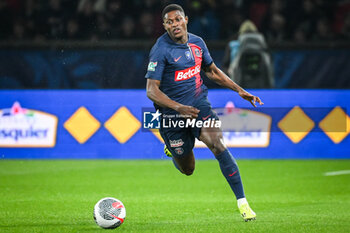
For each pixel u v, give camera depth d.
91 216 22.17
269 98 43.53
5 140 43.97
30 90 44.16
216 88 44.22
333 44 45.84
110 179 33.94
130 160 42.88
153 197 27.69
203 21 53.66
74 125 43.88
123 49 45.19
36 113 43.97
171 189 30.38
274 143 43.41
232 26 54.03
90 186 31.33
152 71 20.56
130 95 43.81
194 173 36.53
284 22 55.28
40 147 43.81
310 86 46.09
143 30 52.47
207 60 21.94
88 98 44.00
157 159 43.41
